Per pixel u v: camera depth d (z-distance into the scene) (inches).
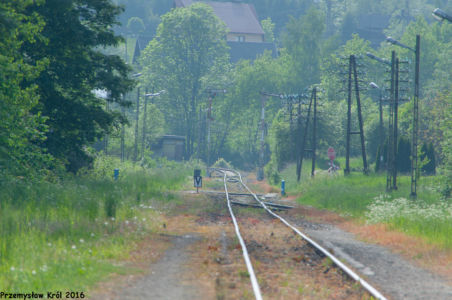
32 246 1573.6
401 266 1782.7
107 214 2498.8
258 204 4416.8
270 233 2493.8
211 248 1941.4
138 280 1401.3
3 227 1774.1
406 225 2706.7
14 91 3036.4
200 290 1323.8
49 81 4192.9
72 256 1557.6
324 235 2578.7
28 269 1358.3
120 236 2031.3
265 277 1492.4
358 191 4815.5
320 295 1318.9
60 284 1278.3
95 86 4783.5
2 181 2792.8
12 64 3105.3
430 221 2704.2
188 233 2440.9
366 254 1990.7
